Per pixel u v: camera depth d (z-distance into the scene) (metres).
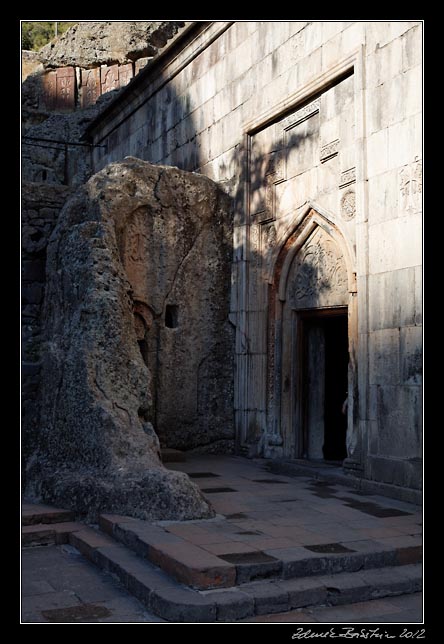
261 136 11.73
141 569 5.37
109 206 10.51
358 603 5.10
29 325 10.78
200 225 11.91
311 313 10.67
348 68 9.34
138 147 16.92
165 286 11.48
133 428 7.66
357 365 8.98
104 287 8.53
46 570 5.80
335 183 9.72
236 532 6.11
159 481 6.71
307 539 5.90
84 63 25.45
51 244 10.23
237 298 11.96
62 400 8.15
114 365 8.13
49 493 7.48
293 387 10.94
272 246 11.25
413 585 5.34
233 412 11.94
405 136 8.21
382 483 8.18
